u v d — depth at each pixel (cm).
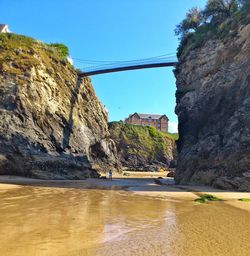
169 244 1095
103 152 8550
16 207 1859
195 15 7512
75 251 998
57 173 5228
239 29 5072
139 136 15650
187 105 5978
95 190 3362
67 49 8225
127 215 1719
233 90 4628
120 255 959
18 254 948
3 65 5791
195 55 6181
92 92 8612
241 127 3881
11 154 4847
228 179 3603
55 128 6066
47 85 6353
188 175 4756
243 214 1802
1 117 5134
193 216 1723
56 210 1798
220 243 1110
